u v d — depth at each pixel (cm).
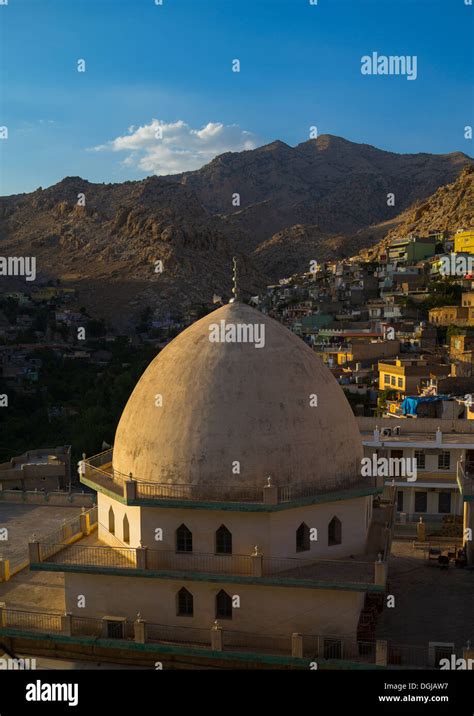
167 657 2917
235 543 2819
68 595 3019
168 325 19962
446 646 2709
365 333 11825
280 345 2998
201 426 2842
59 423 9888
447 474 5478
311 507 2866
